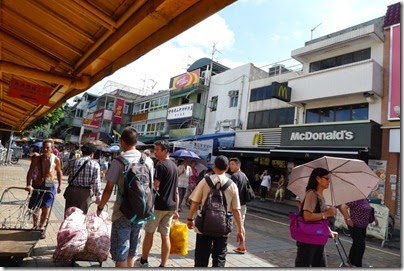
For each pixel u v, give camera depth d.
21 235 4.73
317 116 16.69
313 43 17.50
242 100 22.41
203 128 25.56
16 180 13.77
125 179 3.34
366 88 13.75
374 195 13.15
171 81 31.77
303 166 4.54
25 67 4.09
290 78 17.47
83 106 49.97
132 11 2.61
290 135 16.38
